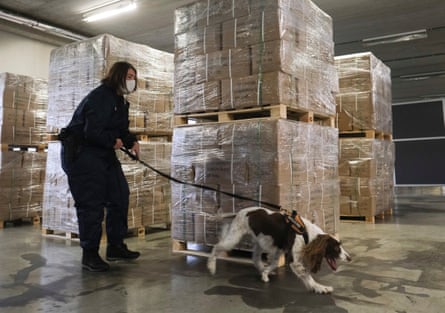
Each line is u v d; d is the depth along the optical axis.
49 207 5.77
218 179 4.09
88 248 3.73
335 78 5.10
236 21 4.09
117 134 4.02
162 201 5.94
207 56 4.29
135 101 5.59
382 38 10.71
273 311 2.61
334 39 10.74
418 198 12.11
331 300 2.81
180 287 3.17
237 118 4.54
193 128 4.33
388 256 4.17
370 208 6.70
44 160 7.43
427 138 16.62
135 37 10.91
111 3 8.66
